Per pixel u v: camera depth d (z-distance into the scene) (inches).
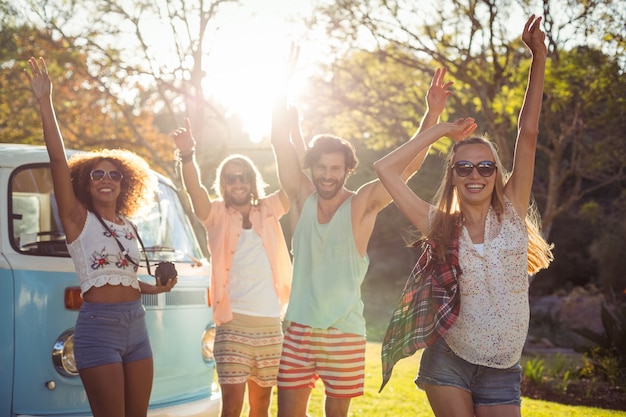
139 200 196.7
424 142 164.6
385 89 703.1
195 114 563.5
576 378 447.5
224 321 211.5
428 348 160.7
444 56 591.5
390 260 1213.7
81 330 174.1
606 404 394.0
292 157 205.8
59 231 206.5
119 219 187.0
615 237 968.9
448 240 156.3
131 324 178.5
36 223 203.2
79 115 649.0
